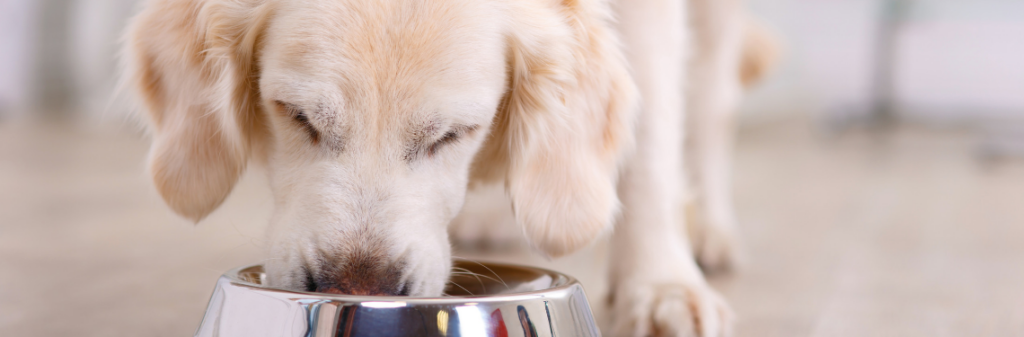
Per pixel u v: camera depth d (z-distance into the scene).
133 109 0.92
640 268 0.96
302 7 0.81
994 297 1.04
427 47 0.80
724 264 1.16
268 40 0.83
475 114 0.81
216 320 0.77
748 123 3.73
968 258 1.21
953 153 3.07
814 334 0.93
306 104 0.79
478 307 0.74
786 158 2.90
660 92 0.96
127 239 1.27
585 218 0.89
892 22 4.07
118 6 3.53
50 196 1.71
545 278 0.84
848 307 1.00
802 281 1.10
